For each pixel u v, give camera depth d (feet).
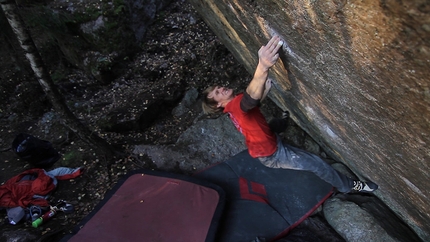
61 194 12.62
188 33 20.40
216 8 10.05
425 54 3.15
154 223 10.54
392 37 3.33
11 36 17.24
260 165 13.25
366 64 4.19
